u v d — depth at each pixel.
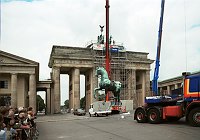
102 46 99.12
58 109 93.69
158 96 28.25
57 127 28.70
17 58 79.75
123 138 18.09
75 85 95.25
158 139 17.16
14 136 11.66
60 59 94.50
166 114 26.02
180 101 25.44
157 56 38.50
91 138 18.75
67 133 22.48
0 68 78.88
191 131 20.06
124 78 100.25
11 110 12.12
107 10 64.81
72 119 45.19
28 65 81.00
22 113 15.17
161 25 38.81
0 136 8.59
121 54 102.88
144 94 105.50
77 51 98.50
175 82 100.56
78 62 96.06
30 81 81.38
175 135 18.44
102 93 58.06
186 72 24.48
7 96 82.12
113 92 56.97
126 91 99.94
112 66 98.44
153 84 37.81
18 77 84.38
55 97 93.44
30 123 16.83
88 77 103.88
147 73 105.94
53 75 95.56
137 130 22.16
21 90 84.12
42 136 21.02
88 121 36.50
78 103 94.56
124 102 69.56
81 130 24.33
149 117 27.47
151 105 28.42
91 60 97.25
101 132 21.97
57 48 96.88
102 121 34.75
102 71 56.59
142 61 104.12
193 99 23.38
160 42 38.75
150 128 23.11
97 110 52.53
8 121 11.66
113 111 54.22
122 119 35.97
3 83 81.81
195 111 22.84
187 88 23.92
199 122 22.62
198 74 23.36
